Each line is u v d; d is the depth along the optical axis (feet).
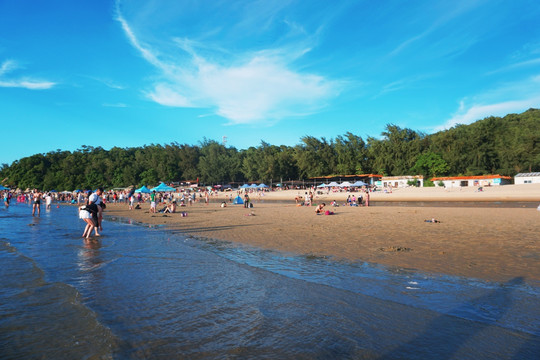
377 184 262.26
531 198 122.11
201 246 34.63
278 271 23.16
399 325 13.52
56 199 235.20
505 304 15.80
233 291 18.40
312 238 37.78
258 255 29.17
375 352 11.23
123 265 25.20
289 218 65.26
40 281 20.67
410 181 238.89
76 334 12.98
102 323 13.82
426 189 204.54
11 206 154.10
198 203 170.71
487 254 26.58
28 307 16.12
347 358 10.81
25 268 24.36
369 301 16.51
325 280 20.59
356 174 293.02
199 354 11.17
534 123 261.03
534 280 19.42
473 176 212.23
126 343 11.97
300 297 17.22
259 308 15.58
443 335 12.58
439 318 14.24
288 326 13.46
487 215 61.67
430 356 10.97
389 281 19.99
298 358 10.80
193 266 24.81
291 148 370.94
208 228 51.62
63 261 26.71
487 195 145.48
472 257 25.64
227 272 22.86
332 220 58.54
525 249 28.14
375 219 58.70
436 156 245.45
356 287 18.95
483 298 16.67
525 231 38.81
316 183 302.04
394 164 273.13
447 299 16.65
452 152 243.81
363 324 13.62
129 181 390.63
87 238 41.16
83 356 11.17
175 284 19.86
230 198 237.66
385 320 14.05
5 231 49.01
